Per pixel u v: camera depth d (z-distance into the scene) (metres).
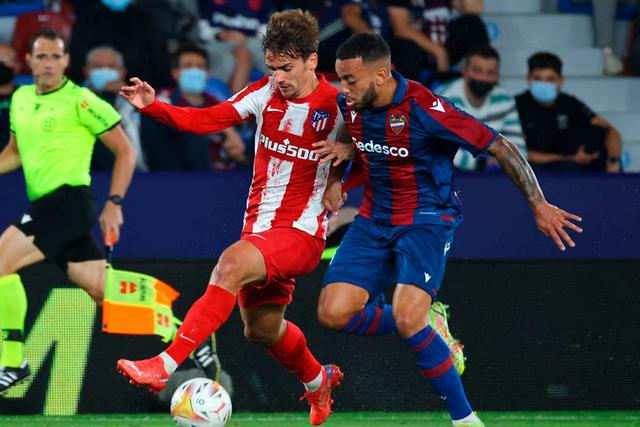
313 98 15.09
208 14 27.52
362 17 26.80
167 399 19.91
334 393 19.98
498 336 19.94
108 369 19.94
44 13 28.17
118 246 20.23
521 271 20.03
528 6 31.59
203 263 20.17
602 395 19.97
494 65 25.16
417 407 20.06
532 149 25.38
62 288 19.98
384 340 20.09
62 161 19.84
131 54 26.41
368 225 16.12
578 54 30.56
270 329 15.91
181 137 23.72
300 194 15.38
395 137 15.20
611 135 25.53
